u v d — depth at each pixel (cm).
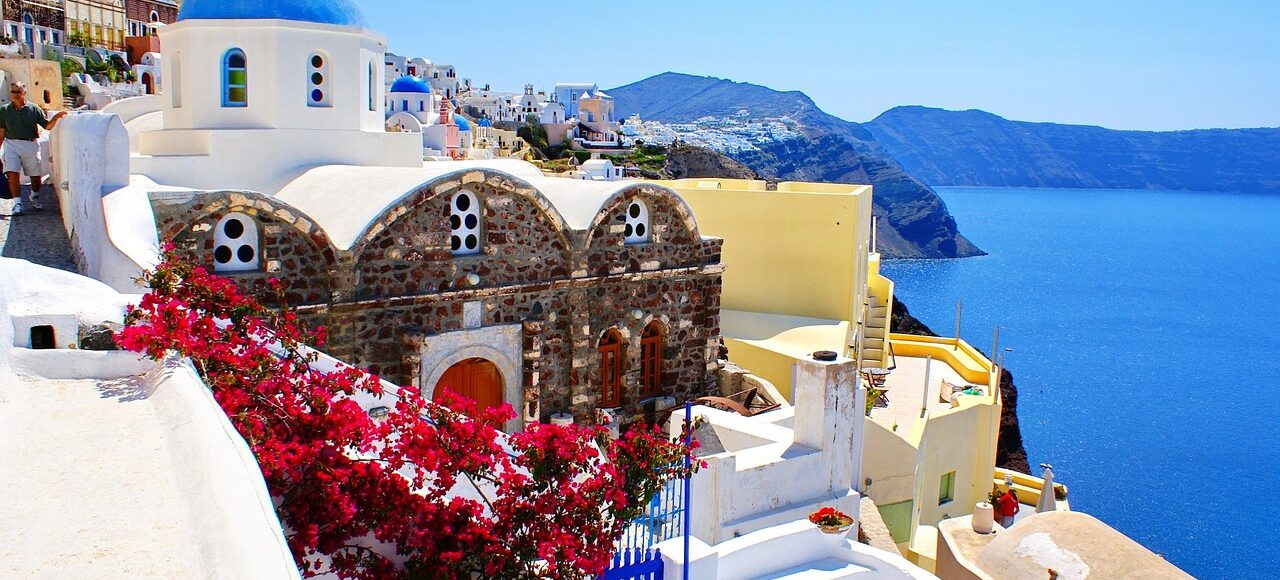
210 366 1015
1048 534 1808
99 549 544
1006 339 14388
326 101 2567
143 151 2545
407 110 9312
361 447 1068
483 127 13038
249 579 495
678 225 2498
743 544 1309
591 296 2344
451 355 2128
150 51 8275
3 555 532
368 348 2020
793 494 1562
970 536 2089
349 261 1950
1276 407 9950
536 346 2247
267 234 1884
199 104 2459
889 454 2433
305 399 1070
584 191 2411
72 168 1725
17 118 1997
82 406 790
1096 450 7888
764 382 2562
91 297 1012
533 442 1110
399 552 1027
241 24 2420
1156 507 6353
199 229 1823
